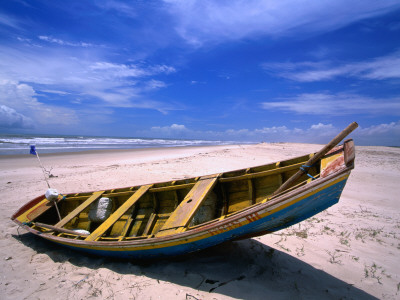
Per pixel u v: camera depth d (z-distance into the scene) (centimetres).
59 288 343
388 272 388
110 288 340
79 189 904
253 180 472
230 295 324
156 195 527
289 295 326
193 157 1862
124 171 1245
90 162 1591
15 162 1495
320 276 374
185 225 364
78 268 400
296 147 3472
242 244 475
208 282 352
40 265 409
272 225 343
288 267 396
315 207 327
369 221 612
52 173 1195
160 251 373
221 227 330
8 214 657
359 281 363
